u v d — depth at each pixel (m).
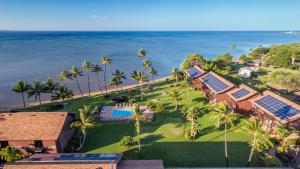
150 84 101.12
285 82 86.62
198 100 74.69
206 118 61.28
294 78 86.44
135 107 46.28
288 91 84.31
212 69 97.81
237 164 41.66
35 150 44.81
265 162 39.59
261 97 57.47
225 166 41.22
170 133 53.66
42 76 122.94
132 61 175.88
